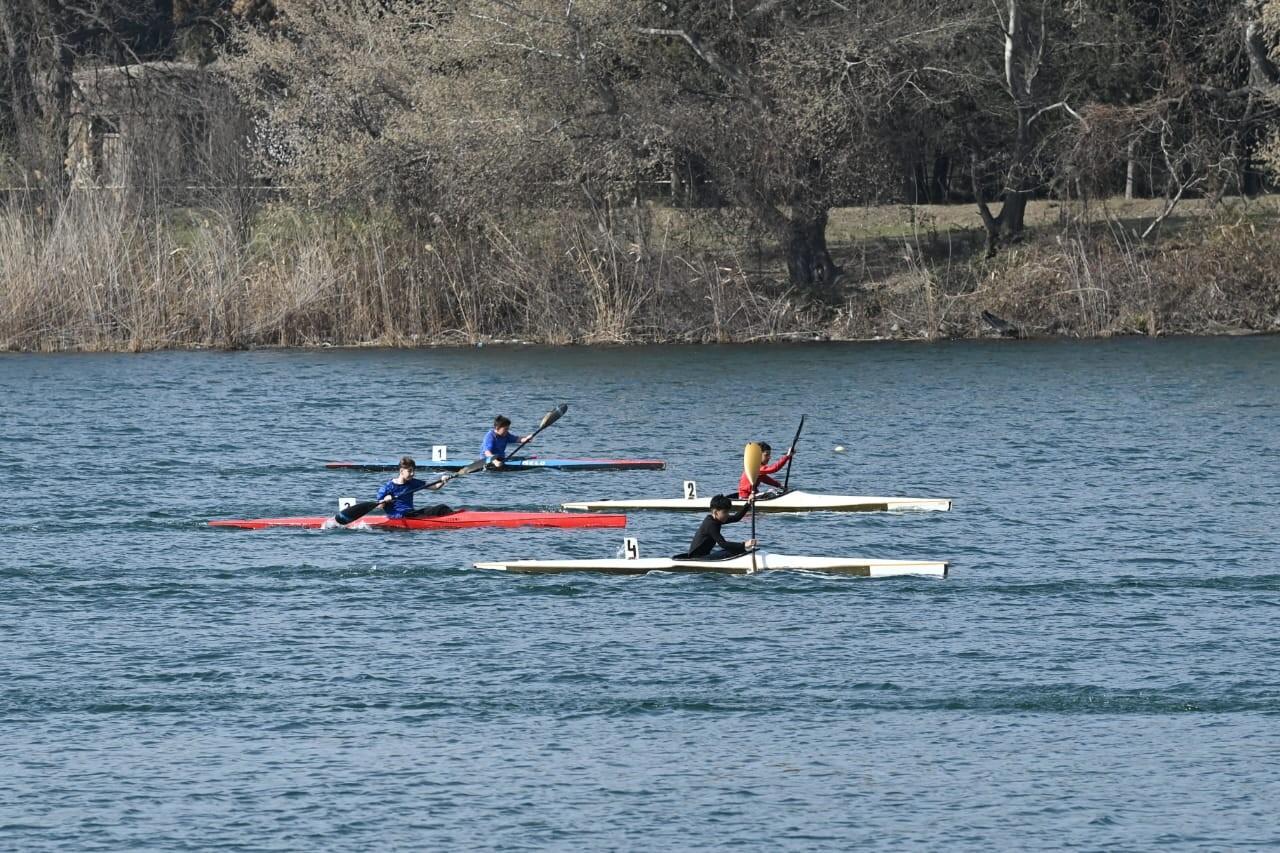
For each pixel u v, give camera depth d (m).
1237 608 77.69
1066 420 142.62
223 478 117.94
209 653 71.62
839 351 197.38
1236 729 61.34
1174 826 53.22
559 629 75.00
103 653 71.69
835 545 93.19
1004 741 60.50
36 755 59.66
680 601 79.94
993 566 86.88
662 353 196.75
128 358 196.62
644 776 57.66
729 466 122.44
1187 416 144.25
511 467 122.00
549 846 52.19
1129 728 61.62
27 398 162.75
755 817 54.25
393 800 55.66
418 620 76.81
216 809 54.91
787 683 67.00
